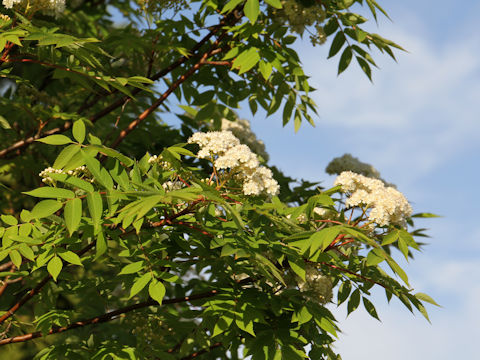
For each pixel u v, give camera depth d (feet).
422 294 11.09
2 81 22.70
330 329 10.36
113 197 9.14
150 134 18.85
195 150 15.46
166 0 16.05
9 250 9.52
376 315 11.34
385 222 10.39
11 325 14.67
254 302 10.64
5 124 15.96
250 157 10.30
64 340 14.65
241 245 9.46
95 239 11.70
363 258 11.77
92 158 9.26
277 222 9.95
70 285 13.73
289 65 15.38
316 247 8.59
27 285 14.23
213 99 17.70
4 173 20.38
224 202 8.57
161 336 14.89
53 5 12.71
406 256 8.98
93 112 22.48
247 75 17.35
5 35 10.03
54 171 10.85
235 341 11.39
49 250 9.84
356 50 15.47
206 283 13.21
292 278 12.52
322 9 15.49
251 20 12.07
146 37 16.40
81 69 12.07
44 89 22.06
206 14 16.29
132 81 12.14
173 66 17.33
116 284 14.16
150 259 10.36
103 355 11.51
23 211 10.01
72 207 8.74
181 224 10.69
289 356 10.35
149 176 9.93
